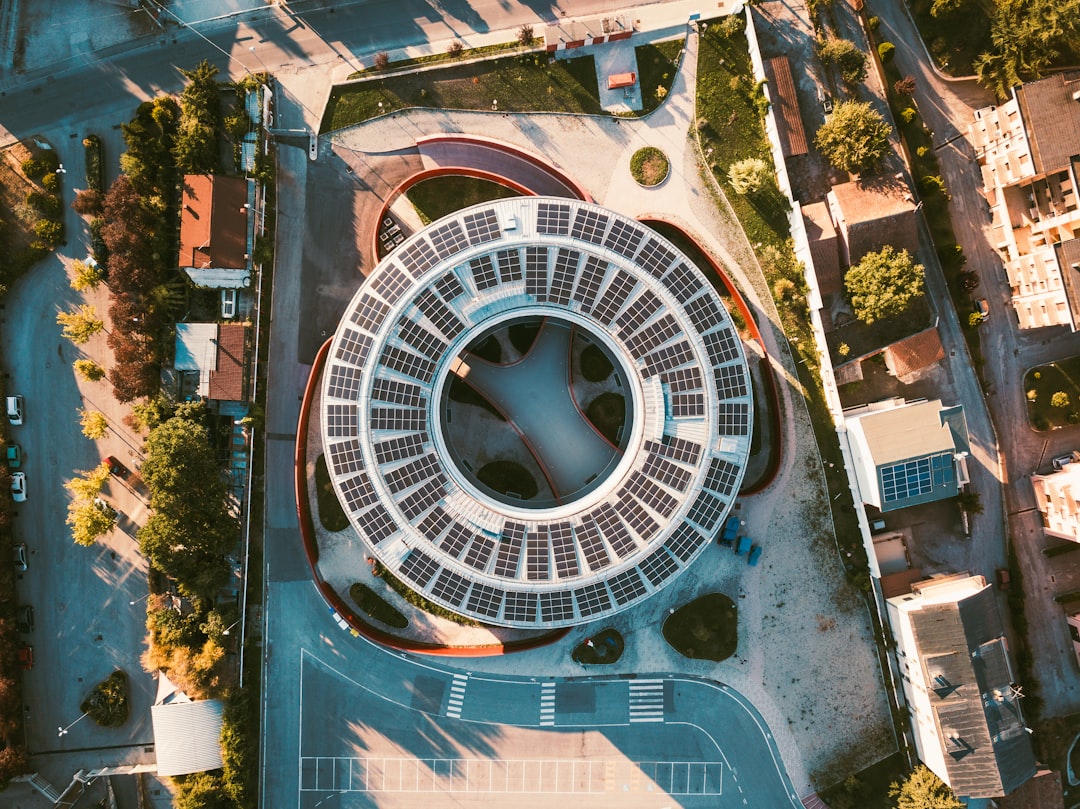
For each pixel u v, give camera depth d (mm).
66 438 58312
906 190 55969
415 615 58531
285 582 58656
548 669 58812
